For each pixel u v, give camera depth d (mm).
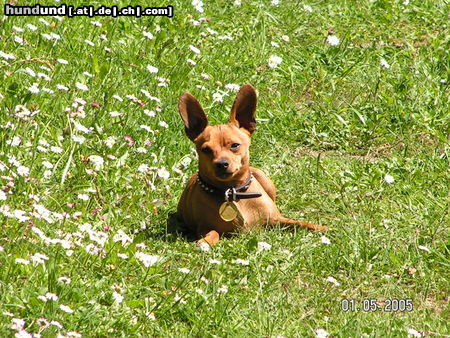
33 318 7590
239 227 10516
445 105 15016
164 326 8062
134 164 11641
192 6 17438
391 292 9320
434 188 12195
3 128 11055
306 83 15648
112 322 7871
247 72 15523
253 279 9195
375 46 17422
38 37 14273
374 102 14891
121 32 15820
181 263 9555
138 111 12734
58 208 10023
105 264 8938
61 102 12398
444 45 17766
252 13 18031
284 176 12344
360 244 10188
